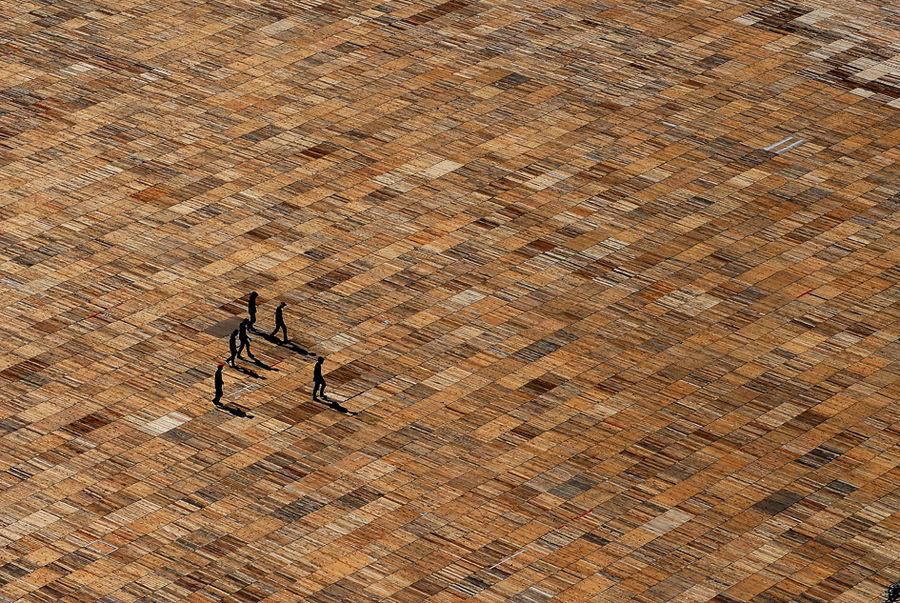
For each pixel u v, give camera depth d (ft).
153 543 600.39
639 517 612.70
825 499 620.49
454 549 599.98
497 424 649.61
